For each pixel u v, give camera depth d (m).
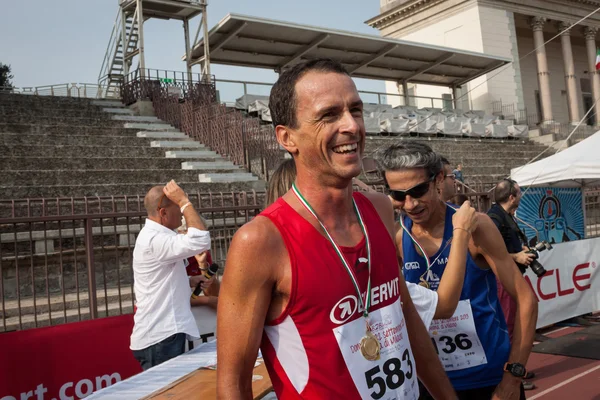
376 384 1.35
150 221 3.73
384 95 23.08
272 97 1.37
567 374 5.03
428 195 2.28
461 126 21.14
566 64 28.56
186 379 2.54
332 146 1.28
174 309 3.63
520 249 4.63
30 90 21.88
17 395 3.81
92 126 12.05
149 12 17.91
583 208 8.94
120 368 4.34
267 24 17.08
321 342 1.29
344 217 1.40
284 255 1.29
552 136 22.73
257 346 1.30
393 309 1.45
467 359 2.34
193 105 14.63
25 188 7.99
